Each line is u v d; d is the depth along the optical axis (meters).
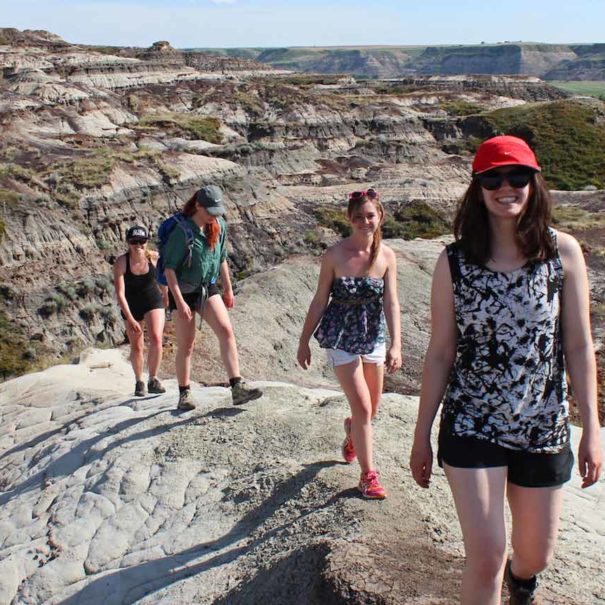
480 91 87.25
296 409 7.20
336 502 4.95
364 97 80.12
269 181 53.31
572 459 3.16
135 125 64.94
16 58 84.88
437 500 5.02
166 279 6.61
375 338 5.02
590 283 26.48
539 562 3.19
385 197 48.50
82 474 6.55
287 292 21.11
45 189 36.38
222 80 99.81
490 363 3.05
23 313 29.69
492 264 3.06
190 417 7.16
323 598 3.76
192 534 5.31
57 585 5.21
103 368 11.12
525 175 2.94
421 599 3.62
